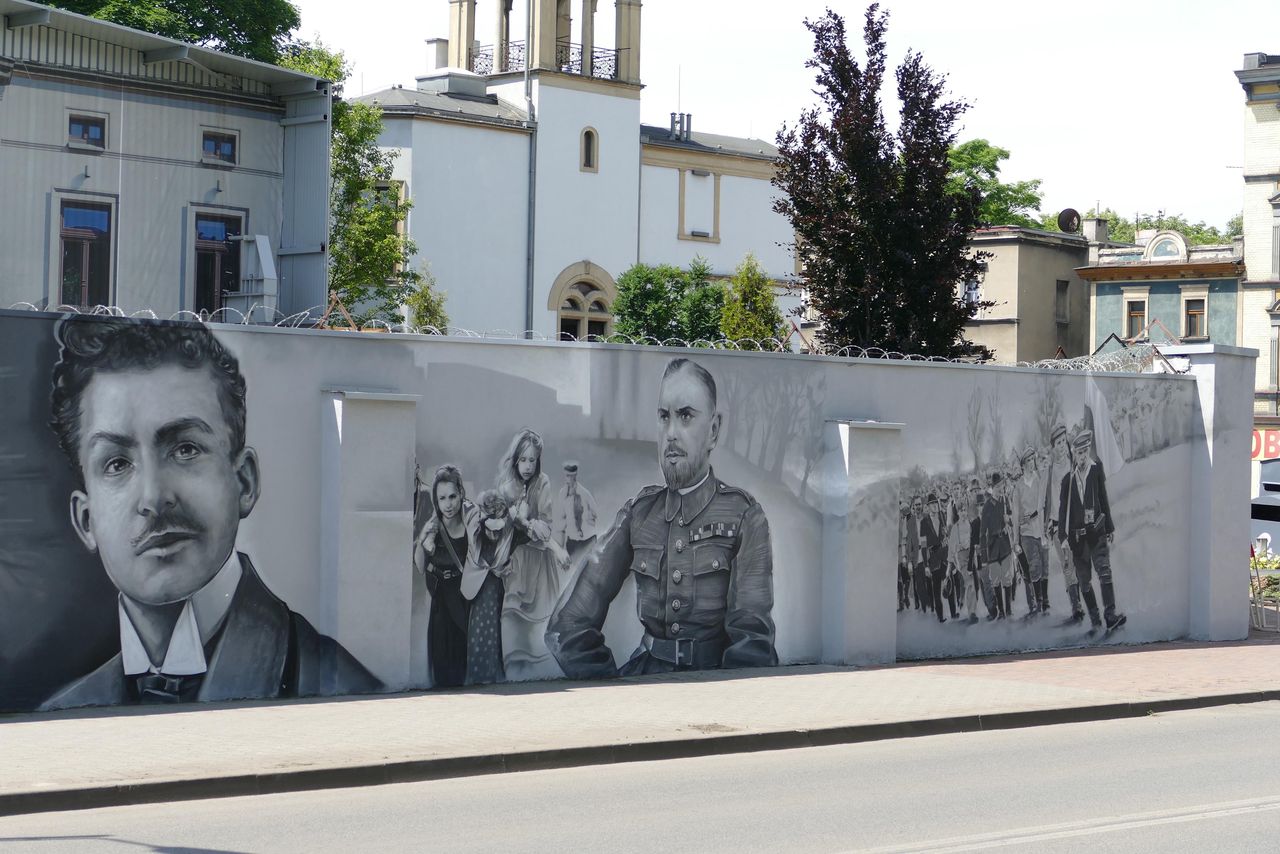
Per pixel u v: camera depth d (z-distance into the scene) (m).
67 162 20.94
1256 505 34.97
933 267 24.62
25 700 12.62
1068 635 19.62
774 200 25.69
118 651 13.02
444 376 14.66
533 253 56.09
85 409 12.85
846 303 24.81
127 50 21.59
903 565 17.84
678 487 16.20
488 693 14.43
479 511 14.88
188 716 12.70
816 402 17.20
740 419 16.62
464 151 54.28
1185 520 21.06
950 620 18.33
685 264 61.41
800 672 16.48
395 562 14.13
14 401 12.55
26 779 10.09
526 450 15.17
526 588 15.19
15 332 12.55
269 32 43.97
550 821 9.59
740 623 16.66
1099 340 60.75
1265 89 56.78
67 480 12.77
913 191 24.69
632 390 15.87
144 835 9.02
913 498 17.97
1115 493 20.19
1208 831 9.52
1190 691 16.11
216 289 22.56
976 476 18.59
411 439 14.20
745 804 10.27
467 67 60.75
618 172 58.97
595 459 15.63
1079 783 11.25
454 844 8.85
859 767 11.91
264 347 13.71
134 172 21.64
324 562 13.95
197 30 42.34
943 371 18.28
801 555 17.09
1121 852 8.89
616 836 9.14
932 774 11.60
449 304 53.88
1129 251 60.78
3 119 20.22
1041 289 61.12
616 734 12.45
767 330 46.38
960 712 14.20
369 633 14.02
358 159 44.72
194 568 13.34
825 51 25.14
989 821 9.77
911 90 24.95
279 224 23.22
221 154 22.59
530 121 56.25
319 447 13.99
